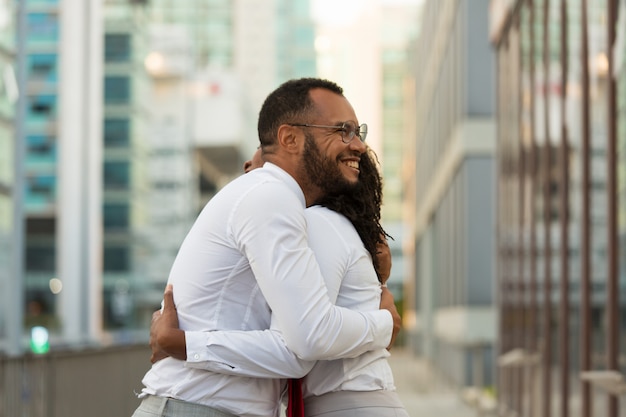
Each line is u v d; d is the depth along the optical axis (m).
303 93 2.93
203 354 2.72
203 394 2.76
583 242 8.63
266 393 2.83
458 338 25.00
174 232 46.00
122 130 44.19
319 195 2.98
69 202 33.91
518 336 13.05
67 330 32.72
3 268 15.31
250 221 2.73
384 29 91.75
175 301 2.85
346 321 2.72
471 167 24.22
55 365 7.11
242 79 66.88
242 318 2.81
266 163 2.97
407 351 56.97
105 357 8.33
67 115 33.59
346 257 2.87
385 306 3.01
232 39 80.75
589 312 8.52
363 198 3.00
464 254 24.39
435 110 36.22
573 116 9.29
